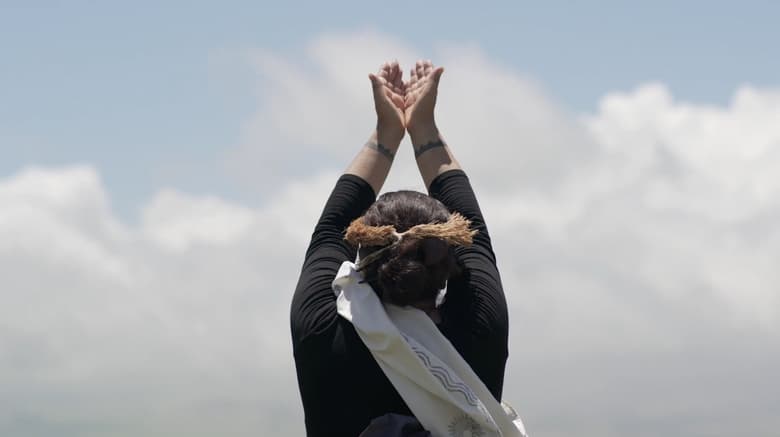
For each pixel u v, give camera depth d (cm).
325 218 356
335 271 342
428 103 373
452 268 325
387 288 318
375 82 370
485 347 328
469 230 337
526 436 328
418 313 320
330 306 332
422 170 372
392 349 312
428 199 331
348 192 360
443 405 313
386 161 368
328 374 326
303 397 334
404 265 314
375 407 323
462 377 316
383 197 332
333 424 326
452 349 317
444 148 372
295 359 336
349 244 352
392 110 370
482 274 338
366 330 313
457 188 361
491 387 331
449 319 330
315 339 328
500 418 318
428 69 392
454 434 312
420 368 310
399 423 306
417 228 315
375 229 316
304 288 339
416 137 374
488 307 331
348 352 324
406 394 313
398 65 393
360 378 323
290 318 340
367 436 305
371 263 321
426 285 321
